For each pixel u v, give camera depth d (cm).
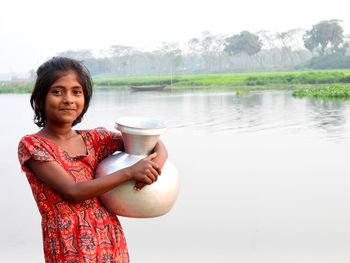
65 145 143
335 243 378
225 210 485
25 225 434
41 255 359
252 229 411
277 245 375
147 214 140
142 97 3148
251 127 1334
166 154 150
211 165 756
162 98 2966
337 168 720
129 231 413
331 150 898
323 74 4975
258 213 465
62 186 130
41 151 133
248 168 725
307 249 364
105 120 1655
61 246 133
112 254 141
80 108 143
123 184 138
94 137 153
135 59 9850
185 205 503
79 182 132
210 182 625
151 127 154
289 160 798
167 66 9906
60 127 141
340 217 454
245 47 8881
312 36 7738
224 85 5069
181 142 1045
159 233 408
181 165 759
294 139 1076
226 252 358
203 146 979
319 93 2747
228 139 1091
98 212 141
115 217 148
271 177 657
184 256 347
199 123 1459
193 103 2422
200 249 361
